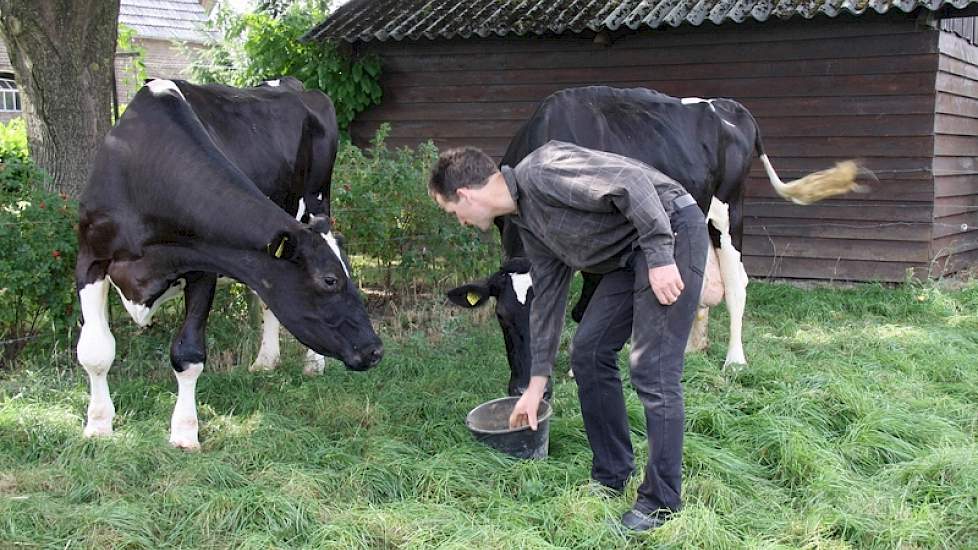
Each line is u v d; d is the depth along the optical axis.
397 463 3.75
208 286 4.24
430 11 10.16
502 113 10.02
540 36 9.52
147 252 4.11
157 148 4.06
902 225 8.38
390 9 10.52
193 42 23.14
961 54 8.73
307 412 4.63
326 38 9.91
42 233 5.00
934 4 7.46
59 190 5.91
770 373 5.18
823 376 5.01
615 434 3.48
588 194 2.92
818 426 4.36
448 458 3.82
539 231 3.16
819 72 8.53
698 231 3.09
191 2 24.55
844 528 3.25
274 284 3.98
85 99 5.94
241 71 12.67
